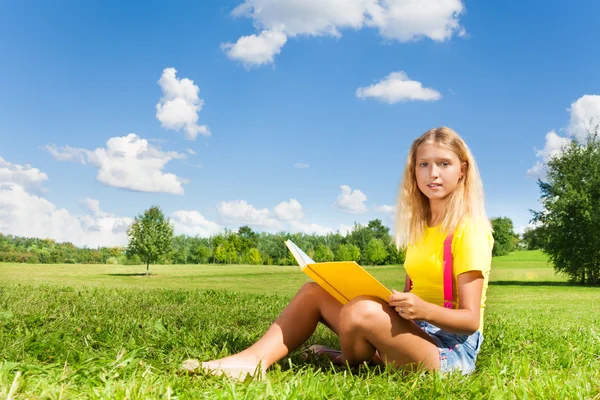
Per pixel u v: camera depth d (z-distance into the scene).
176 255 72.75
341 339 2.53
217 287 20.19
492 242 2.69
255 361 2.54
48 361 2.82
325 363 2.93
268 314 5.72
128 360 2.50
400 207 2.97
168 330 3.84
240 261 70.25
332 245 73.38
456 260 2.54
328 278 2.48
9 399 1.89
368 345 2.51
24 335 3.39
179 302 6.93
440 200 2.76
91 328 3.82
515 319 6.84
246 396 2.00
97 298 6.68
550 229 33.09
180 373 2.47
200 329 4.10
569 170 33.47
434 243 2.69
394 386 2.27
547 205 33.34
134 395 1.96
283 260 68.62
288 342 2.68
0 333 3.38
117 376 2.30
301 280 29.94
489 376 2.61
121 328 3.89
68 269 46.00
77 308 5.31
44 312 4.82
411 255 2.81
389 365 2.49
